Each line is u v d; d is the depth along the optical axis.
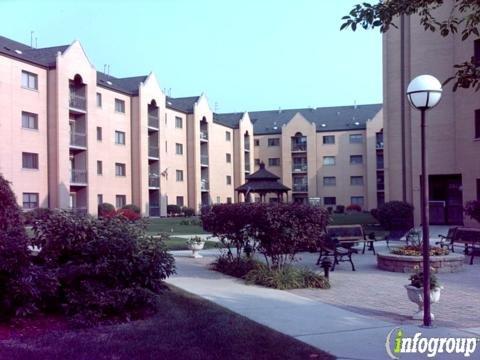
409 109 29.12
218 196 63.72
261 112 81.06
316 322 7.55
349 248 14.47
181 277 12.09
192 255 16.66
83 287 7.42
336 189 70.75
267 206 10.96
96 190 41.62
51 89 37.19
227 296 9.62
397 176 29.86
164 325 7.12
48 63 37.22
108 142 44.03
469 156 26.50
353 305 8.90
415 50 28.59
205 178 61.16
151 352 5.89
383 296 9.77
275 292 10.09
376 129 68.12
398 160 29.86
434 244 18.55
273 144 75.19
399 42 30.17
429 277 7.56
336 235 17.25
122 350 5.95
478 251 16.03
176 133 55.19
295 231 10.71
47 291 7.23
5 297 6.98
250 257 13.00
